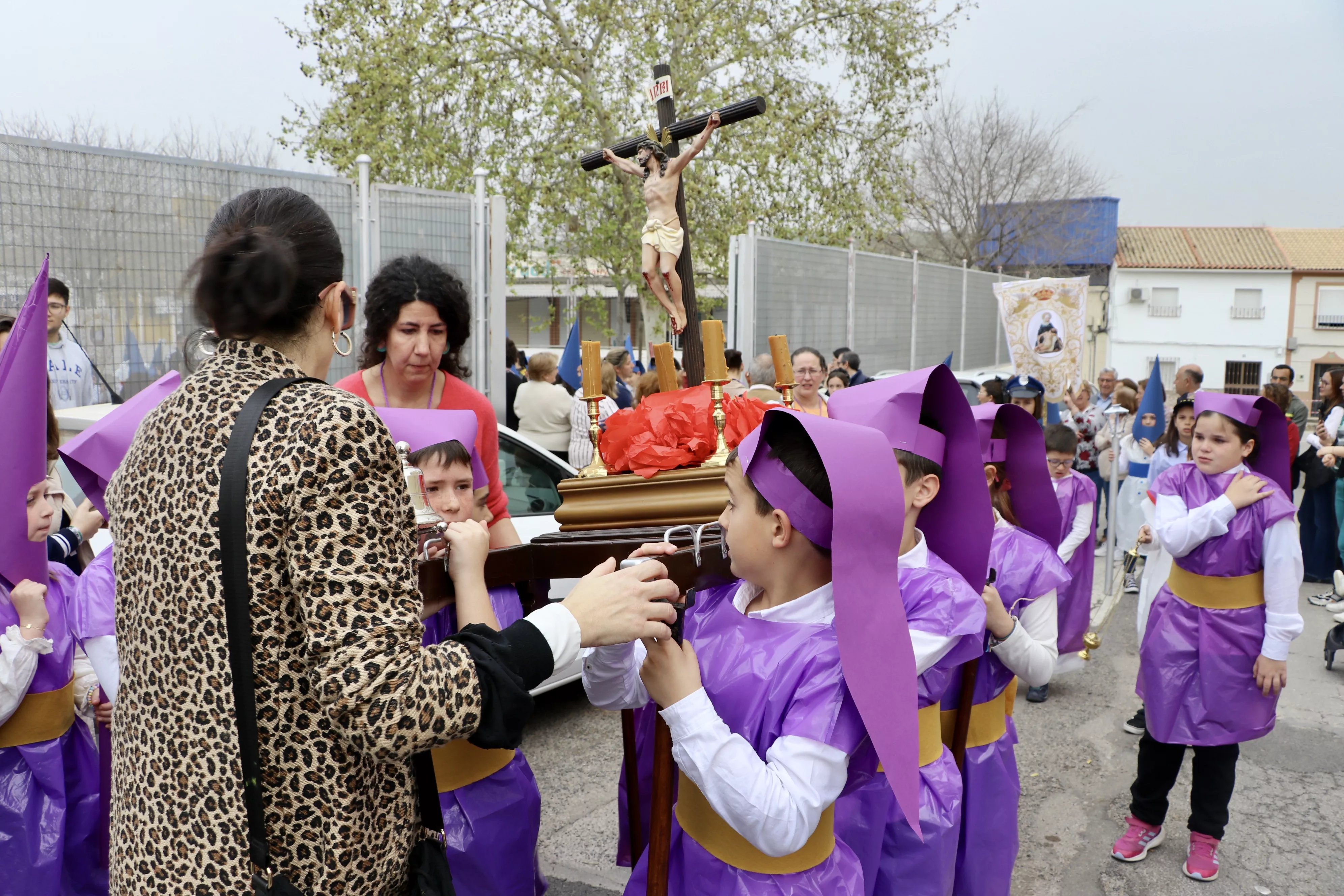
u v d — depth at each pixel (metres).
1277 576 3.24
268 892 1.22
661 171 2.47
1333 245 33.59
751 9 16.39
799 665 1.52
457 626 2.13
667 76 2.52
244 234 1.31
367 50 14.65
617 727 4.81
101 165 5.44
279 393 1.25
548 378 7.74
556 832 3.76
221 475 1.19
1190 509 3.52
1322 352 32.72
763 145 16.38
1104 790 4.23
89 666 2.58
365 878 1.27
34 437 2.22
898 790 1.41
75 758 2.54
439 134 15.05
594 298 18.98
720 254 16.92
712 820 1.62
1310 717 5.08
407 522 1.27
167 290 5.79
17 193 5.08
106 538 3.60
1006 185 29.30
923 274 17.52
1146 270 33.56
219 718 1.21
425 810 1.39
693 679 1.49
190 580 1.21
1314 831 3.85
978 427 2.19
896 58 17.22
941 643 1.86
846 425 1.47
